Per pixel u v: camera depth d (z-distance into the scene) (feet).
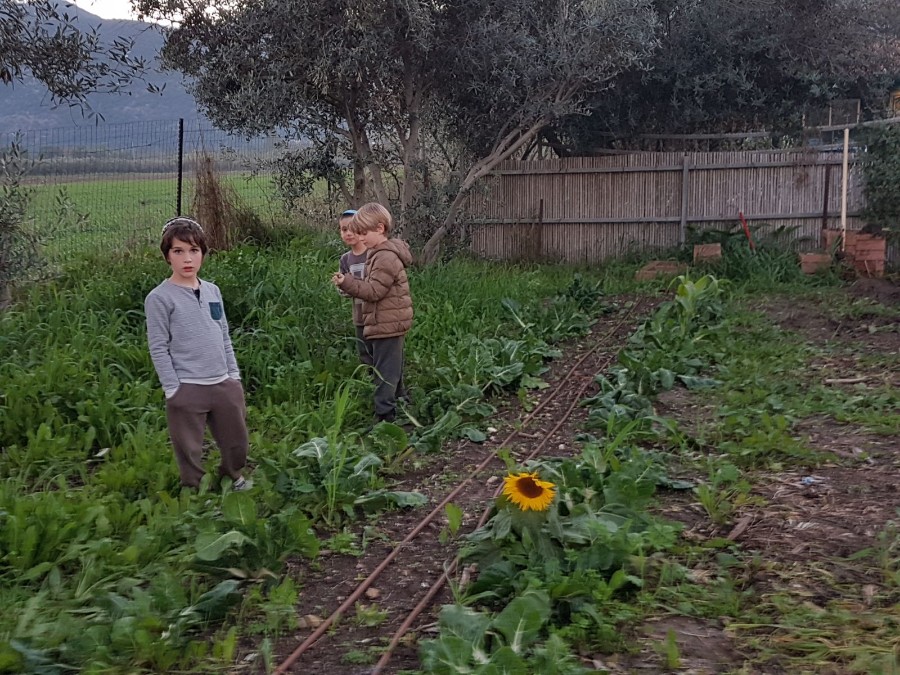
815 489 15.49
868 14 49.34
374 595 12.13
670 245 46.44
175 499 14.83
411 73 40.55
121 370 21.76
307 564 13.17
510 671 9.02
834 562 12.35
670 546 12.40
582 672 9.36
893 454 17.33
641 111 50.37
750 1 47.16
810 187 44.34
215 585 12.20
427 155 45.73
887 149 41.27
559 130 50.70
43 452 17.33
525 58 39.75
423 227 42.88
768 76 49.14
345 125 44.50
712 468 16.31
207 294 15.35
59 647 10.14
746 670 9.68
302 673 10.02
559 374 26.11
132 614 10.70
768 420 18.35
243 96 36.60
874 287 36.81
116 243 34.71
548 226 48.08
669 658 9.80
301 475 15.47
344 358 24.45
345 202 43.55
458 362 24.16
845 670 9.59
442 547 13.79
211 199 38.93
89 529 13.38
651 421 19.71
